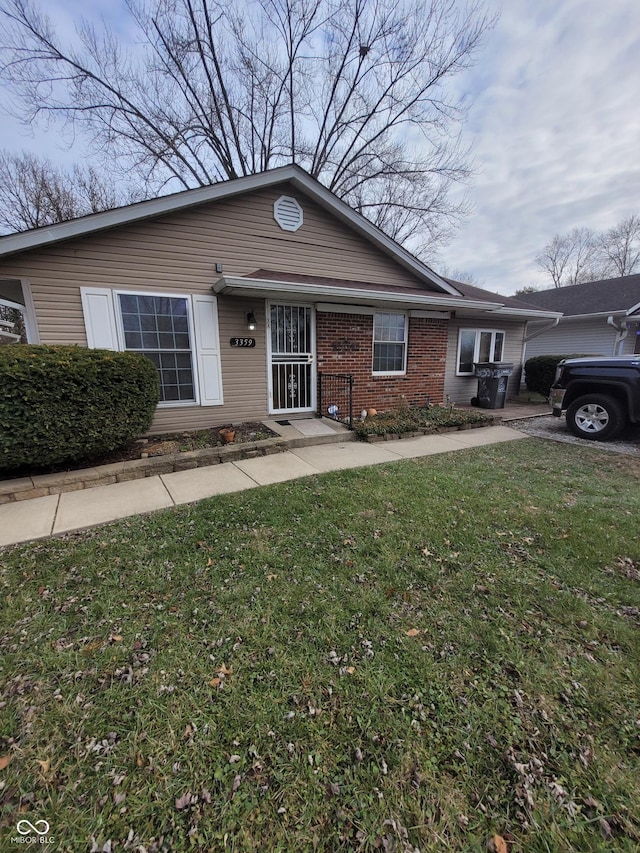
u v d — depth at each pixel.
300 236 6.73
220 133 13.70
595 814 1.23
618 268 29.89
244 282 5.33
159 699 1.65
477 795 1.29
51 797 1.29
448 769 1.37
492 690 1.68
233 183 5.81
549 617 2.13
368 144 14.59
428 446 5.91
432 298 7.05
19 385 3.86
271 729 1.52
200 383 6.18
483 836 1.19
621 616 2.13
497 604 2.23
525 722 1.54
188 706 1.61
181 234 5.76
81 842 1.17
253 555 2.76
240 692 1.68
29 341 5.22
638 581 2.44
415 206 15.20
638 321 11.97
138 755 1.42
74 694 1.67
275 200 6.43
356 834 1.19
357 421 6.95
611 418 6.15
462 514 3.38
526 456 5.35
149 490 4.09
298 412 7.17
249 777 1.35
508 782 1.33
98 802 1.27
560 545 2.86
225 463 5.02
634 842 1.17
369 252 7.50
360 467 4.78
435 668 1.79
